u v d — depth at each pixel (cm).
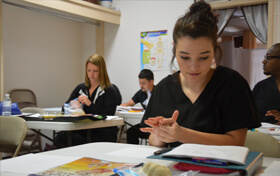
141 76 396
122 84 569
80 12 486
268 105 269
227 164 73
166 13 528
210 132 116
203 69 99
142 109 371
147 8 545
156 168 67
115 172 79
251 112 111
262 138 129
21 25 479
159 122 98
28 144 322
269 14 438
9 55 459
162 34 530
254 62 637
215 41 98
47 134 449
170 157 81
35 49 504
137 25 554
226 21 476
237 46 664
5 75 453
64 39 564
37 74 509
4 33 451
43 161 94
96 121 242
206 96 118
